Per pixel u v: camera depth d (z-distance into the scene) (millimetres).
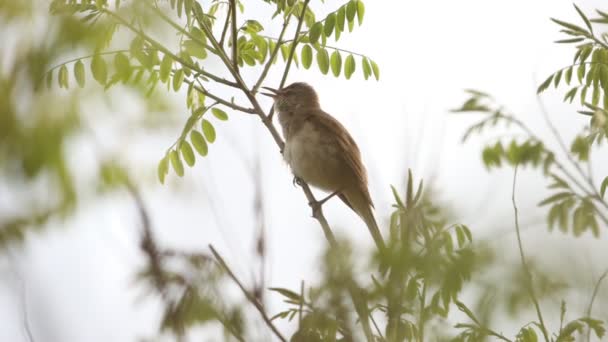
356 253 4629
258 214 5098
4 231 3344
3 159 3217
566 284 4598
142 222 4301
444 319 5688
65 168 3287
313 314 5031
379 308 5410
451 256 4891
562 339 6043
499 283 4641
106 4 6699
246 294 4902
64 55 3861
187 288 4551
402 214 5387
